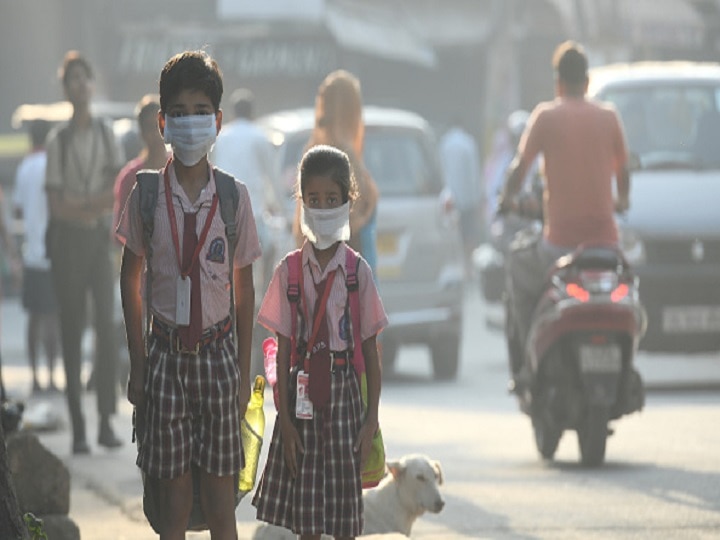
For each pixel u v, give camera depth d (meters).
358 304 23.81
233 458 22.73
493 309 83.88
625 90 60.12
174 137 22.19
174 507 22.83
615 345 39.38
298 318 23.75
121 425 50.81
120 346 59.31
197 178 22.69
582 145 41.44
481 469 39.72
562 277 39.84
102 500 36.53
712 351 55.47
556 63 42.22
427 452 42.75
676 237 55.03
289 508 23.73
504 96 136.62
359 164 37.69
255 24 126.31
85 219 44.00
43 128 61.94
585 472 38.97
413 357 74.69
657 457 41.19
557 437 40.66
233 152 58.69
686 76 60.59
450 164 111.06
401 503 30.03
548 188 41.75
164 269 22.50
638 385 40.31
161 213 22.52
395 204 62.97
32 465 30.34
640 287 55.03
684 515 33.00
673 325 55.09
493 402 55.22
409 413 51.81
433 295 62.97
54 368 64.44
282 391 23.69
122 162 44.62
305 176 23.66
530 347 40.44
